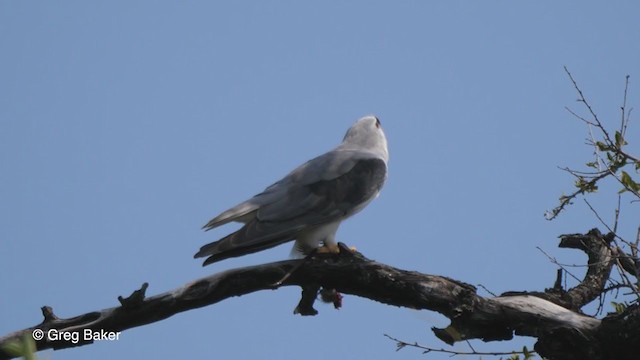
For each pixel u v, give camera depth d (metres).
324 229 12.25
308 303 11.31
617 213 10.94
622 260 11.66
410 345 10.68
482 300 10.37
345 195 12.59
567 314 10.17
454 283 10.45
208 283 10.34
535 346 10.30
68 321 10.02
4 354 9.61
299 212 12.12
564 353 10.05
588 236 12.05
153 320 10.31
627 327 9.63
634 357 9.80
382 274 10.51
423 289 10.38
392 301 10.67
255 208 12.18
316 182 12.62
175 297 10.21
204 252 11.22
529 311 10.25
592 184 11.45
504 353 10.35
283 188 12.53
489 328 10.43
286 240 11.86
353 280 10.70
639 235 10.73
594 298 11.30
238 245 11.38
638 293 9.69
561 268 11.05
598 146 11.25
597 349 9.91
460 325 10.38
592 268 11.56
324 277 10.77
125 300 9.98
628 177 10.58
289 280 10.78
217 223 12.05
